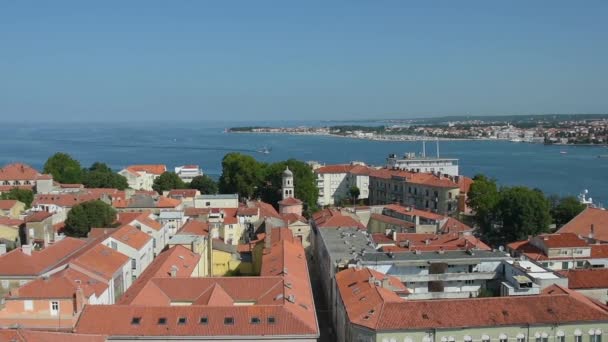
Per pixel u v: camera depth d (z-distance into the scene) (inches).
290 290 3934.5
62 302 3722.9
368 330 3543.3
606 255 5890.8
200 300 3782.0
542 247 5954.7
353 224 6604.3
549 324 3604.8
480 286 4756.4
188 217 7657.5
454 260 4788.4
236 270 5733.3
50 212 7593.5
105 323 3395.7
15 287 4411.9
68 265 4315.9
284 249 5132.9
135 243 5639.8
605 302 4626.0
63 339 3002.0
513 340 3597.4
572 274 4741.6
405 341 3533.5
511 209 7549.2
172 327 3380.9
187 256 5014.8
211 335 3341.5
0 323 3720.5
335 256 5002.5
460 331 3558.1
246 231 7603.4
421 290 4699.8
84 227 6889.8
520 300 3754.9
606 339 3654.0
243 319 3437.5
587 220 7081.7
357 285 4210.1
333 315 4751.5
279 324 3415.4
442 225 7401.6
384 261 4756.4
